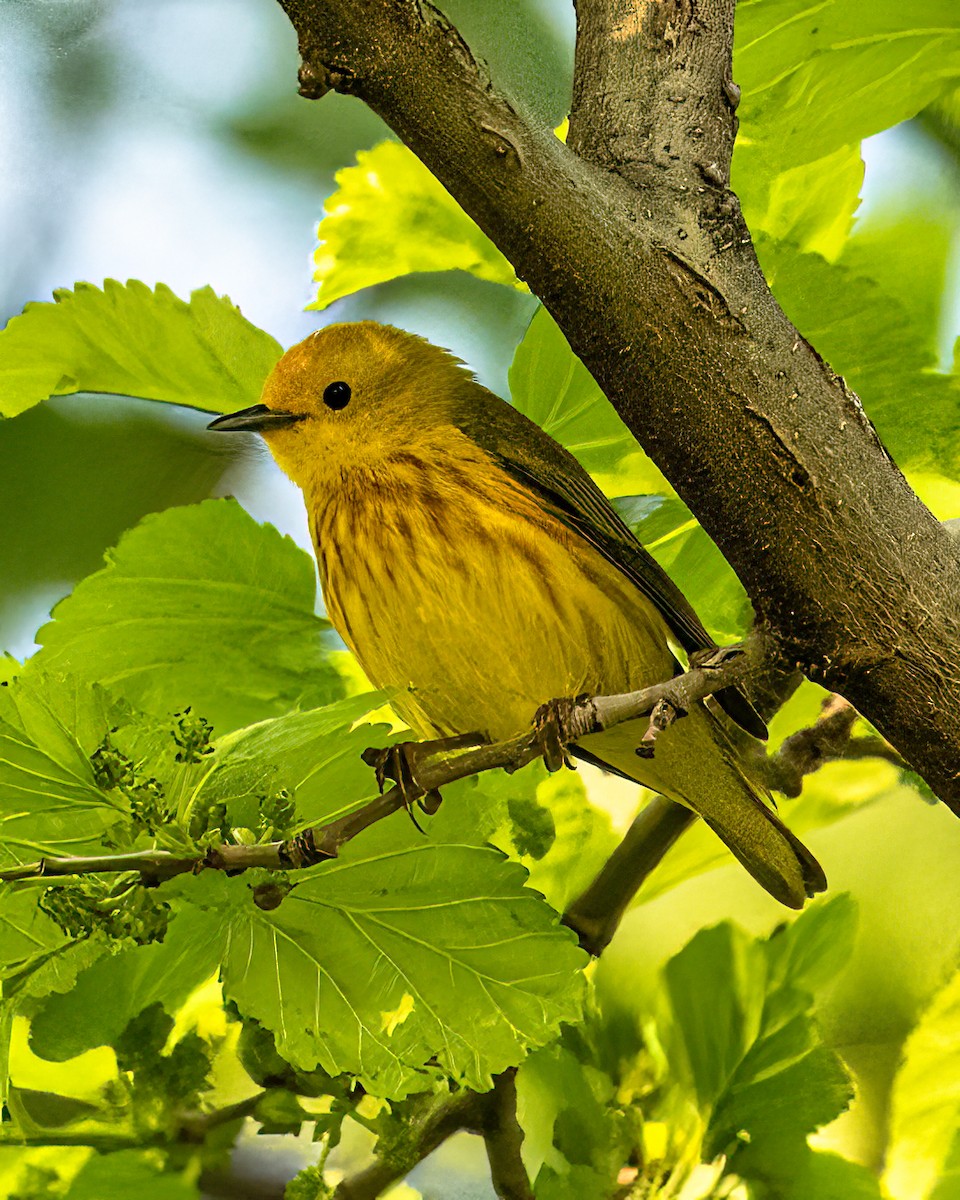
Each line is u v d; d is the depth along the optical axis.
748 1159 6.62
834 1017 8.55
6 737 5.32
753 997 7.07
